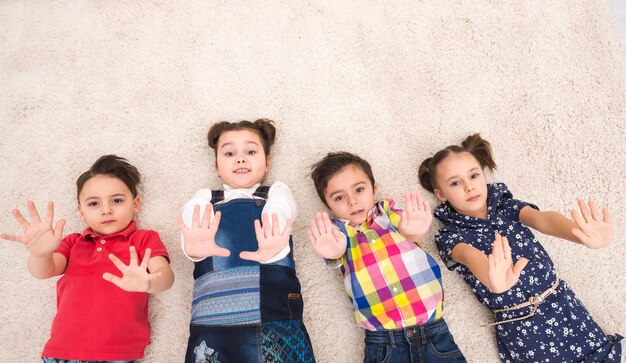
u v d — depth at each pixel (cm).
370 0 156
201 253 99
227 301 112
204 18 155
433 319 119
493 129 148
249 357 108
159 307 132
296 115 148
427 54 153
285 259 120
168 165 143
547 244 138
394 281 120
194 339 112
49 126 147
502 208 132
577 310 122
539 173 144
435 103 150
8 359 130
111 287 118
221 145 131
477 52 154
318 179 131
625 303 133
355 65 152
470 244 125
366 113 148
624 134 146
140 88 149
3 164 144
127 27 154
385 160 145
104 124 147
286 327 113
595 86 150
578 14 155
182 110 148
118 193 127
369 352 120
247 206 122
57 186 142
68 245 126
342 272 128
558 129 147
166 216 139
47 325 133
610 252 137
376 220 126
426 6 156
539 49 153
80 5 156
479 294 127
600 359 118
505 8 156
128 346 118
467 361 128
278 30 154
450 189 130
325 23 155
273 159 144
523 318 121
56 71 151
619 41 153
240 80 150
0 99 149
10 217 140
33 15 155
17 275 136
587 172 144
